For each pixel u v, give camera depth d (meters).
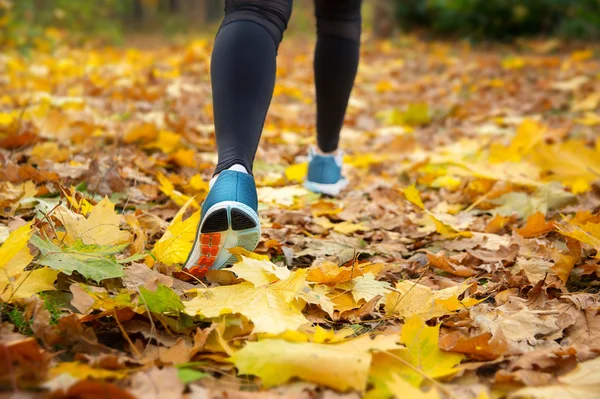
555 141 3.32
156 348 1.12
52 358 1.06
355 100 4.52
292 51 8.15
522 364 1.10
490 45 8.48
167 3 14.88
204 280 1.45
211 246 1.37
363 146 3.48
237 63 1.43
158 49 8.91
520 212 2.12
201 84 5.00
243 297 1.25
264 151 3.01
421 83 5.48
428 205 2.32
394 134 3.68
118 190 2.05
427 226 2.01
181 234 1.41
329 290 1.42
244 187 1.36
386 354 1.10
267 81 1.46
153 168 2.42
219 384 1.03
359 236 1.96
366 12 13.38
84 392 0.86
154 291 1.22
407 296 1.36
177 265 1.47
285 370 1.02
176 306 1.15
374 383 1.03
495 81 5.24
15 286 1.17
